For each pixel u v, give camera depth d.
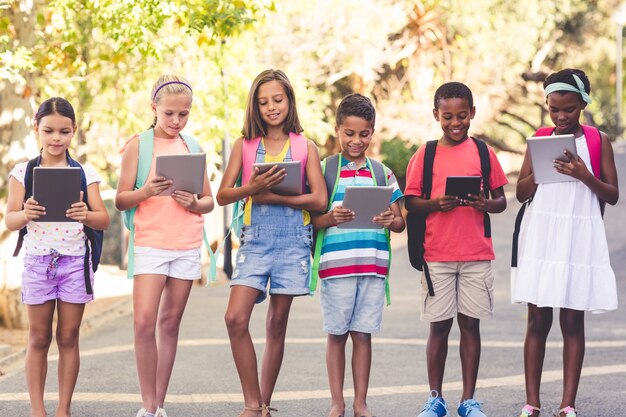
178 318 7.27
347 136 7.30
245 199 7.18
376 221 7.11
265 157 7.22
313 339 11.49
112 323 13.38
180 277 7.19
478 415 7.15
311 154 7.26
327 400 8.28
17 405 8.20
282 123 7.26
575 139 7.29
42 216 6.68
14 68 11.23
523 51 35.66
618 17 41.34
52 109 6.90
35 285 6.97
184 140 7.42
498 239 24.55
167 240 7.12
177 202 7.07
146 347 7.03
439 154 7.45
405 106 32.75
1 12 11.67
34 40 12.66
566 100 7.19
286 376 9.27
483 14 34.53
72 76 15.05
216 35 12.31
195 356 10.40
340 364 7.40
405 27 33.03
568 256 7.16
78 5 13.22
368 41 27.42
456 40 34.75
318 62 26.44
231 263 19.97
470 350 7.42
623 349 10.52
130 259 7.15
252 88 7.21
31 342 7.07
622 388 8.55
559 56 41.91
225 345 11.11
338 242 7.27
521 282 7.29
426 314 7.41
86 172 7.07
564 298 7.11
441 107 7.36
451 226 7.33
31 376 7.07
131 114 17.81
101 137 21.52
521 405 8.01
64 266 6.98
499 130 46.38
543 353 7.41
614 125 49.31
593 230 7.22
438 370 7.45
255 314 13.73
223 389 8.76
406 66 33.44
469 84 34.28
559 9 39.22
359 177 7.36
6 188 12.30
